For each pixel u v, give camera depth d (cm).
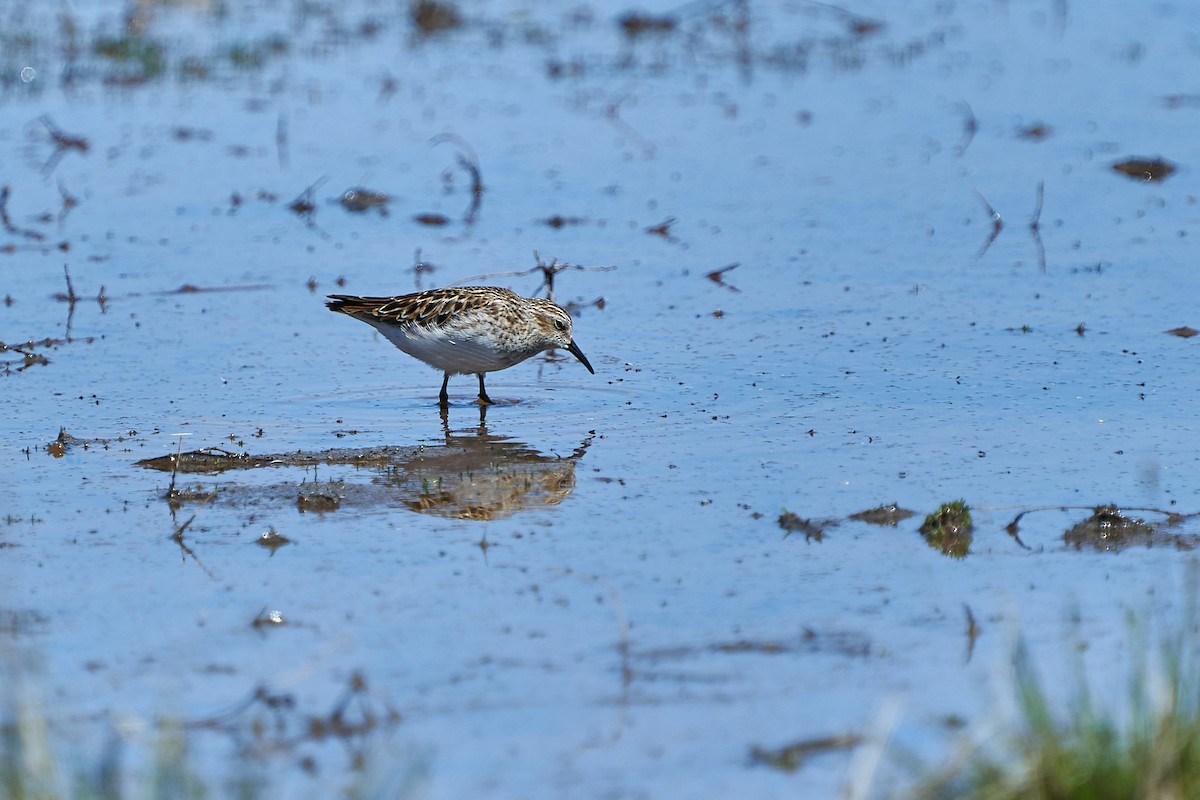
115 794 801
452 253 2147
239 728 919
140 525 1245
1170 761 798
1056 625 1048
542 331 1628
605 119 2889
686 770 875
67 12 3547
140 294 1969
